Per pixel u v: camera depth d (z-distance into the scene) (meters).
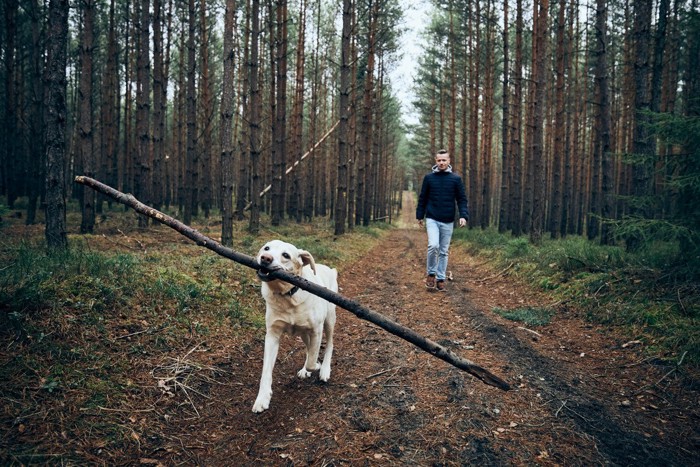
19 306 3.47
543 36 12.20
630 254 6.77
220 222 16.08
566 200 20.94
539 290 7.05
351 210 21.06
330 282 4.42
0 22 18.45
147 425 2.86
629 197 6.11
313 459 2.57
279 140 17.94
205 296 5.24
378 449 2.66
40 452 2.34
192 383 3.48
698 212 5.31
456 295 7.48
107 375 3.23
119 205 21.34
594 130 22.20
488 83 22.06
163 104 17.03
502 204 18.91
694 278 5.20
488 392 3.49
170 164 29.30
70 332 3.50
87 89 9.88
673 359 3.85
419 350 4.57
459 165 35.53
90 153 10.15
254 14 13.16
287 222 19.55
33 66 17.69
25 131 20.30
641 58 8.02
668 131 5.39
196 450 2.71
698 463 2.55
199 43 22.14
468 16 21.34
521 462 2.54
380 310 6.36
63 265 4.50
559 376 3.84
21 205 18.08
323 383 3.78
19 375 2.89
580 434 2.86
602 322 5.12
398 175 67.12
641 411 3.19
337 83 28.98
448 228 7.82
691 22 6.54
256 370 4.02
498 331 5.18
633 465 2.53
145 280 4.89
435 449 2.67
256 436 2.90
